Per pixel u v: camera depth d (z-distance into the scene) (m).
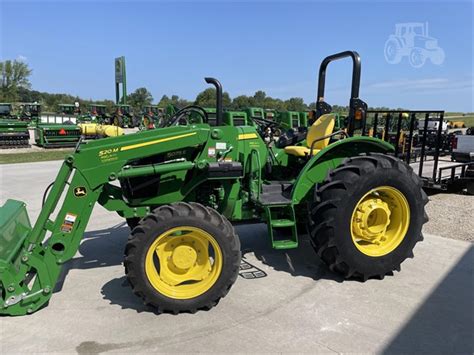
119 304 3.36
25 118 32.97
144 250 3.09
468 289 3.61
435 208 6.57
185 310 3.18
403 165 3.84
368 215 3.75
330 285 3.70
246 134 4.02
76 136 19.06
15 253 3.24
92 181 3.31
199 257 3.32
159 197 3.84
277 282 3.76
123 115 30.83
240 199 4.05
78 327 2.99
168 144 3.53
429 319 3.09
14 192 7.91
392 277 3.87
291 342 2.79
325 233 3.65
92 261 4.34
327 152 4.09
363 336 2.86
